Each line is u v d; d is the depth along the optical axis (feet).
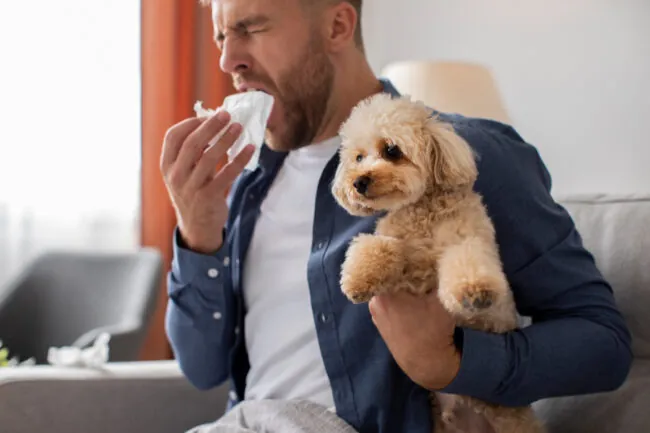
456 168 2.76
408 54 8.55
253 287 3.90
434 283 2.86
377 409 3.28
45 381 4.34
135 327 6.49
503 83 7.18
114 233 8.89
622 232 3.77
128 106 8.79
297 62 3.74
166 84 8.73
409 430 3.26
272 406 3.46
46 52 8.44
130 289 7.32
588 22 6.22
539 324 3.12
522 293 3.29
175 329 4.03
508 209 3.21
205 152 3.53
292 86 3.76
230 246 4.09
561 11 6.49
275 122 3.84
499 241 3.20
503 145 3.38
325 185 3.60
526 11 6.88
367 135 2.93
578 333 3.06
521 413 3.20
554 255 3.23
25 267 7.61
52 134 8.54
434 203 2.86
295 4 3.69
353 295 2.80
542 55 6.72
